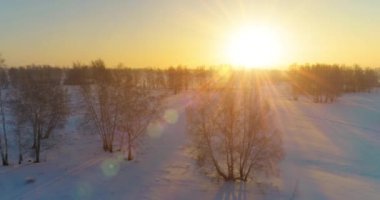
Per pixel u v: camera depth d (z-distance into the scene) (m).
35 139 39.44
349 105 99.88
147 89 56.97
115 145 44.66
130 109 40.22
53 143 42.91
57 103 41.75
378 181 34.22
